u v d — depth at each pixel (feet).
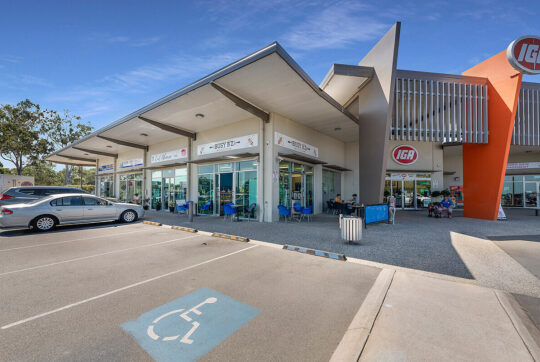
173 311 9.31
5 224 24.02
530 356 6.55
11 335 7.70
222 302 10.03
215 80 24.48
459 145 54.70
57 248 18.88
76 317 8.86
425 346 6.99
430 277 12.57
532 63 31.22
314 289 11.27
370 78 33.96
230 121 36.83
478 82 36.29
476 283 11.81
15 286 11.66
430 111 35.19
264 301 10.11
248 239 21.21
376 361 6.44
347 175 56.13
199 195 42.42
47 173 130.52
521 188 60.23
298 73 23.03
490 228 27.71
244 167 35.83
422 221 33.96
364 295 10.60
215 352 6.94
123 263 15.19
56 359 6.58
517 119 37.76
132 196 58.70
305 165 41.65
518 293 10.69
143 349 7.07
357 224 19.33
